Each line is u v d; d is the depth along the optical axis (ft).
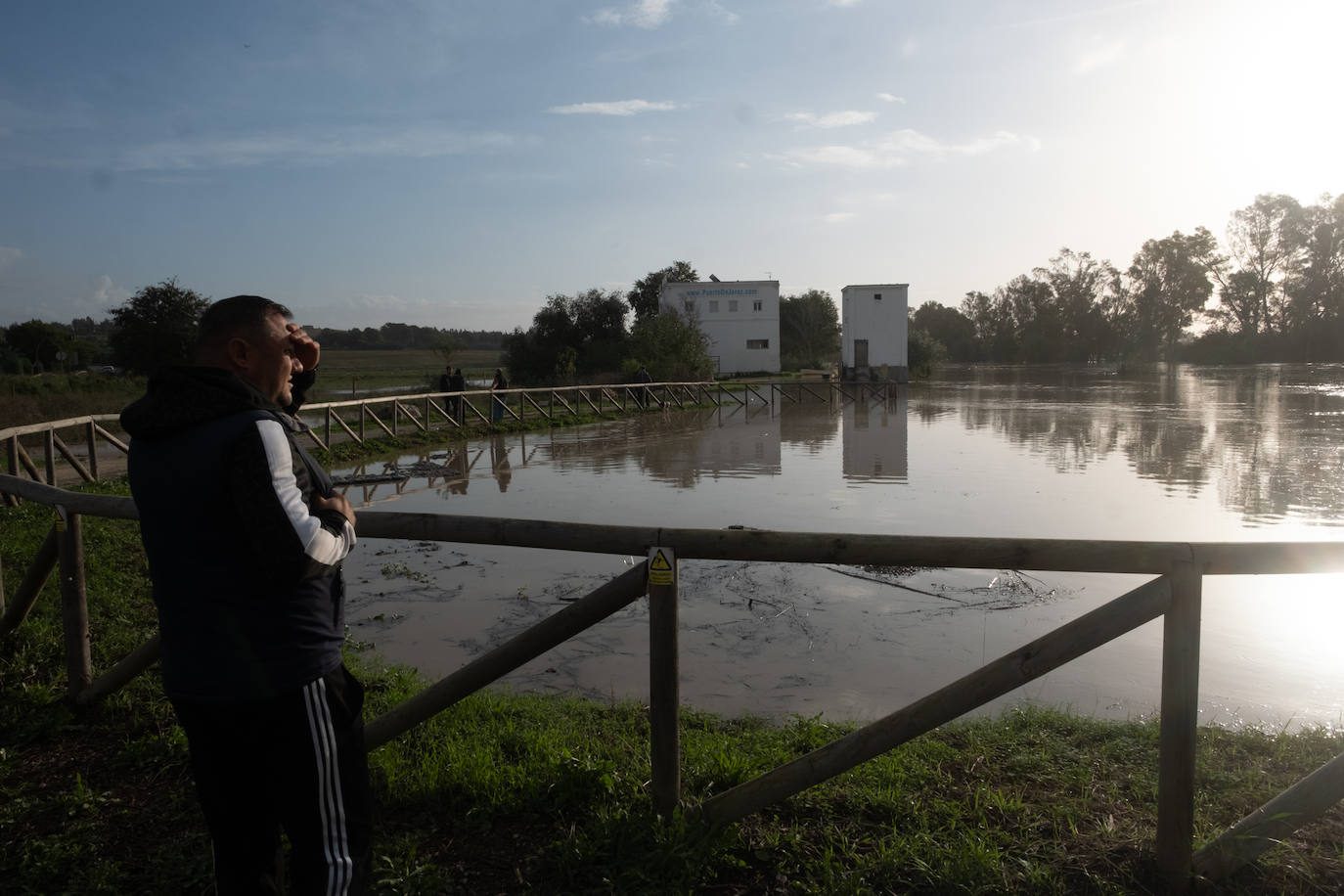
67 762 10.23
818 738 11.18
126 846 8.45
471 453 53.36
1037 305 312.71
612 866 7.77
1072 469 43.29
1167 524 29.09
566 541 8.07
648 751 10.49
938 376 202.69
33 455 44.88
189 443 5.28
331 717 5.73
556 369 140.87
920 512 32.09
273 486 5.21
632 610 19.62
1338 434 58.34
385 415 68.80
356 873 5.81
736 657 16.49
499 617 19.08
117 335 108.17
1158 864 7.51
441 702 8.91
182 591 5.40
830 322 247.29
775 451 53.16
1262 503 33.01
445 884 7.64
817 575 22.38
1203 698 14.38
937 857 7.82
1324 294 229.86
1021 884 7.50
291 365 6.11
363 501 35.65
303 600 5.57
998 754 10.59
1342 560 6.99
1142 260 269.85
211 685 5.42
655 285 219.20
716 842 7.95
